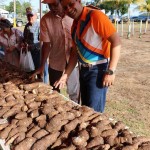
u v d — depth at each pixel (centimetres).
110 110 643
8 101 327
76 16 330
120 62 1310
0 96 343
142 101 720
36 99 324
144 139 244
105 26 312
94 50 338
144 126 554
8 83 384
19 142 250
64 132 255
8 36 633
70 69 384
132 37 2628
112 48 317
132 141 238
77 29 337
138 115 616
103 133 248
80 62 358
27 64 564
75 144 237
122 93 794
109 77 322
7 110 306
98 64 348
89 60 344
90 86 358
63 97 342
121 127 262
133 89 838
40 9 644
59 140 247
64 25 455
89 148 232
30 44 636
